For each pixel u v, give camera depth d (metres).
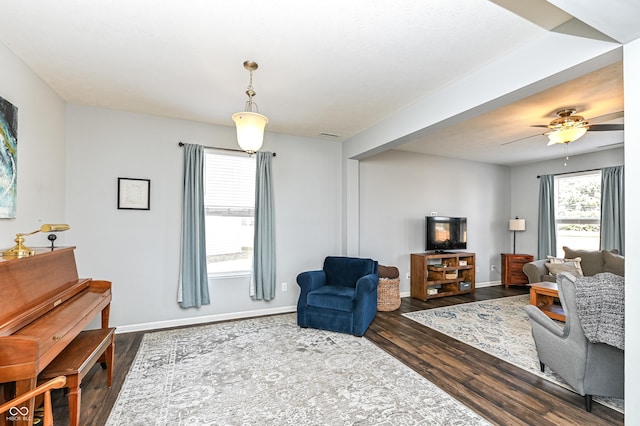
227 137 4.01
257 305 4.13
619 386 2.04
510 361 2.80
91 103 3.26
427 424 1.92
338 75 2.59
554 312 3.73
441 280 5.24
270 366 2.67
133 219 3.52
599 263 4.66
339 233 4.73
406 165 5.51
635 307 1.58
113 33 2.03
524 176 6.53
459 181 6.09
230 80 2.69
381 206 5.25
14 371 1.40
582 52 1.81
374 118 3.66
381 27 1.95
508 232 6.70
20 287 1.75
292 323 3.81
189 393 2.25
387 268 4.71
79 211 3.28
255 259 4.05
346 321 3.44
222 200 4.00
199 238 3.72
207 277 3.81
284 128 4.06
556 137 3.33
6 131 2.12
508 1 1.71
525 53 2.13
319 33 2.01
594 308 1.96
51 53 2.27
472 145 4.98
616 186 4.91
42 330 1.64
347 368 2.65
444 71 2.51
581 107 3.26
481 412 2.05
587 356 2.04
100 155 3.38
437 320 4.00
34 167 2.57
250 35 2.04
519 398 2.22
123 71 2.55
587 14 1.40
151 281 3.59
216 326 3.69
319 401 2.16
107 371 2.35
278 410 2.06
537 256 6.17
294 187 4.40
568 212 5.75
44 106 2.74
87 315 2.03
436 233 5.52
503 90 2.29
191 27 1.96
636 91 1.57
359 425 1.91
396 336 3.42
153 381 2.42
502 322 3.92
